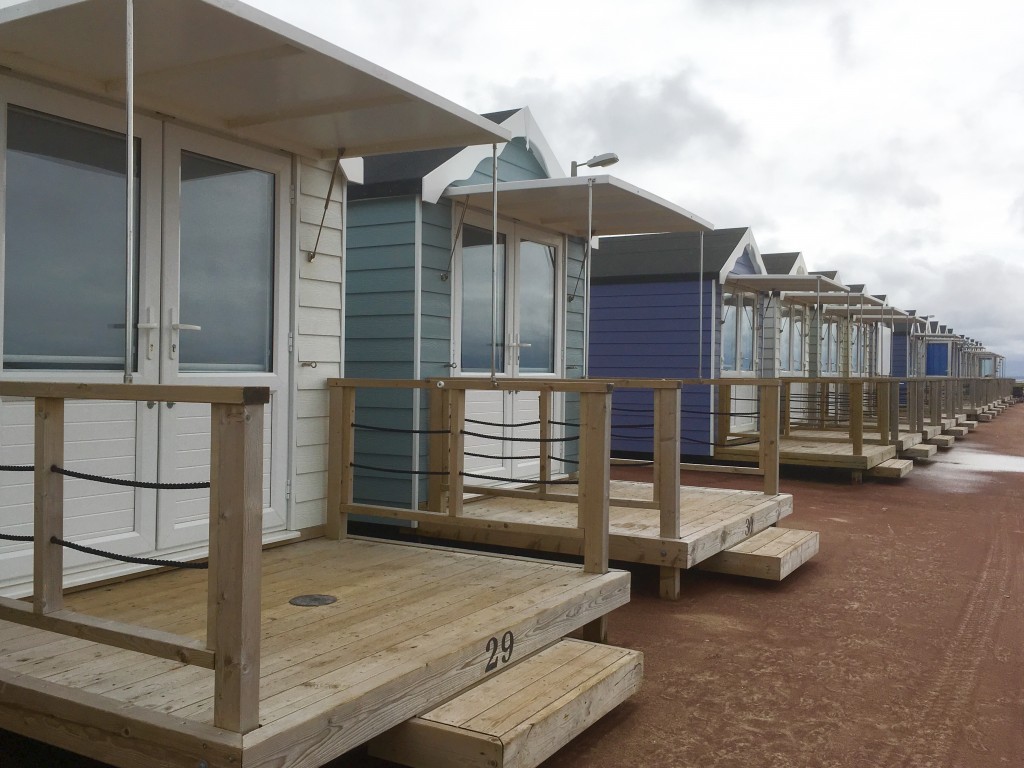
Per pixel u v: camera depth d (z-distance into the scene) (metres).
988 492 11.20
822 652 4.86
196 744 2.55
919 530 8.54
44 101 4.01
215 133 4.85
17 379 3.91
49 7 3.35
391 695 3.04
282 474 5.39
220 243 4.96
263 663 3.20
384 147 5.32
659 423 5.96
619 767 3.44
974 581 6.51
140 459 4.48
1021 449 17.30
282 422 5.36
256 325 5.20
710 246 13.21
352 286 7.09
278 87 4.29
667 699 4.15
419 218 6.81
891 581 6.49
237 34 3.61
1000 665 4.67
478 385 5.16
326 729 2.75
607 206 7.66
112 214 4.35
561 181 6.79
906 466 12.33
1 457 3.87
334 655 3.29
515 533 6.07
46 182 4.06
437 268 7.08
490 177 7.76
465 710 3.26
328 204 5.55
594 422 4.73
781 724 3.88
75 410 4.18
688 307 12.72
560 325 8.91
